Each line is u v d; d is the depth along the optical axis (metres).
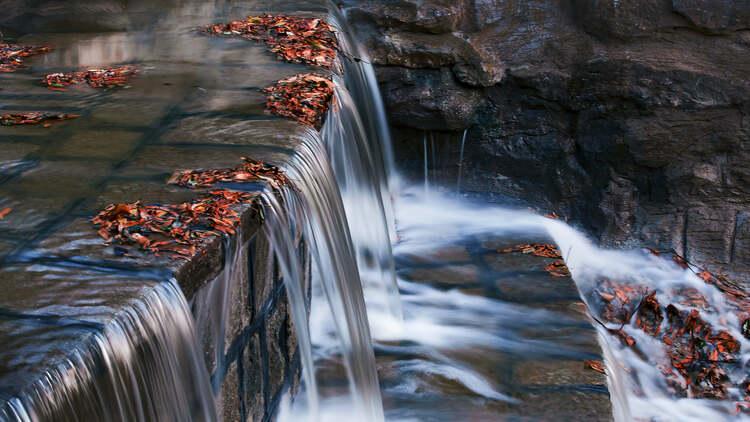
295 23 5.75
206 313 2.24
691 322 6.28
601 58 6.91
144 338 1.76
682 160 6.92
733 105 6.66
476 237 6.35
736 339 6.11
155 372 1.80
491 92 7.30
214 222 2.28
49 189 2.48
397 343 4.39
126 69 4.40
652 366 5.93
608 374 4.05
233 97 3.84
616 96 6.89
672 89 6.72
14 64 4.49
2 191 2.44
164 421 1.85
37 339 1.57
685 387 5.71
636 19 6.95
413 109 7.21
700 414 5.42
